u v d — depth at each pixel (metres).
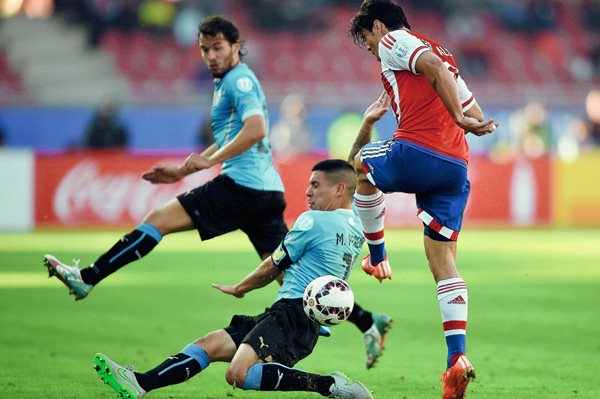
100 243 64.25
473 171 82.38
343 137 95.50
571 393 21.64
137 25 112.62
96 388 21.81
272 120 100.38
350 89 105.19
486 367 25.11
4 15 112.94
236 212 25.41
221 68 25.55
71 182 77.88
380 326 24.58
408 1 117.38
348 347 28.56
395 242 67.44
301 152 89.06
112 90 106.81
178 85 107.31
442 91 19.08
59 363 25.20
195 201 25.03
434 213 20.20
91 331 30.97
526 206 82.38
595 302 38.72
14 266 51.31
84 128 93.31
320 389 18.95
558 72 112.50
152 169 24.19
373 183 20.47
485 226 82.12
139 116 93.69
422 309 36.81
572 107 102.56
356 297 40.41
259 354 19.00
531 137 92.44
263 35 112.75
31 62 109.00
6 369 24.30
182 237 76.31
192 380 23.22
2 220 77.44
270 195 25.67
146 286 43.56
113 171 78.12
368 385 22.73
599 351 27.62
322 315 19.28
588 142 99.38
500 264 53.53
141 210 78.12
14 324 32.44
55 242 65.25
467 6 117.69
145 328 31.67
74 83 107.25
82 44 111.44
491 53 113.50
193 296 40.16
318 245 20.14
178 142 94.00
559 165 82.69
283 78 108.50
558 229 80.12
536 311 36.06
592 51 114.62
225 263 54.16
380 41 20.23
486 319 34.03
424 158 19.84
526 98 103.88
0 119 92.56
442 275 20.11
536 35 115.94
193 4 113.38
